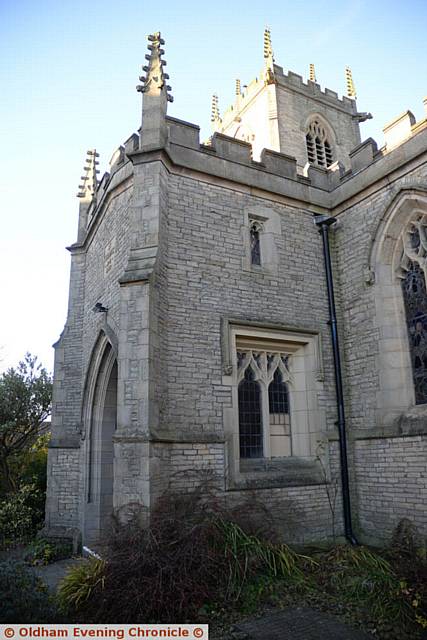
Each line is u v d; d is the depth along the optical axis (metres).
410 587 5.89
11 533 11.77
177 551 5.98
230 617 5.73
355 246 10.45
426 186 8.93
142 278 7.88
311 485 9.14
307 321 10.14
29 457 16.55
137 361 7.60
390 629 5.35
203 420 8.34
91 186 14.27
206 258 9.17
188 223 9.13
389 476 8.96
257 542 6.80
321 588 6.56
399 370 9.28
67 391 12.23
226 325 8.98
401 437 8.83
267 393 9.59
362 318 10.05
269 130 18.02
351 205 10.69
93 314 11.49
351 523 9.31
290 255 10.34
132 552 5.95
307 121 19.03
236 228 9.73
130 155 8.91
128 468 7.20
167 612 5.48
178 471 7.82
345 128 20.36
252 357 9.61
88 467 10.52
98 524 10.18
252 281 9.62
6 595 4.94
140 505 6.75
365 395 9.73
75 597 5.83
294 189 10.74
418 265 9.40
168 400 8.08
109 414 10.88
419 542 7.82
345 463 9.52
